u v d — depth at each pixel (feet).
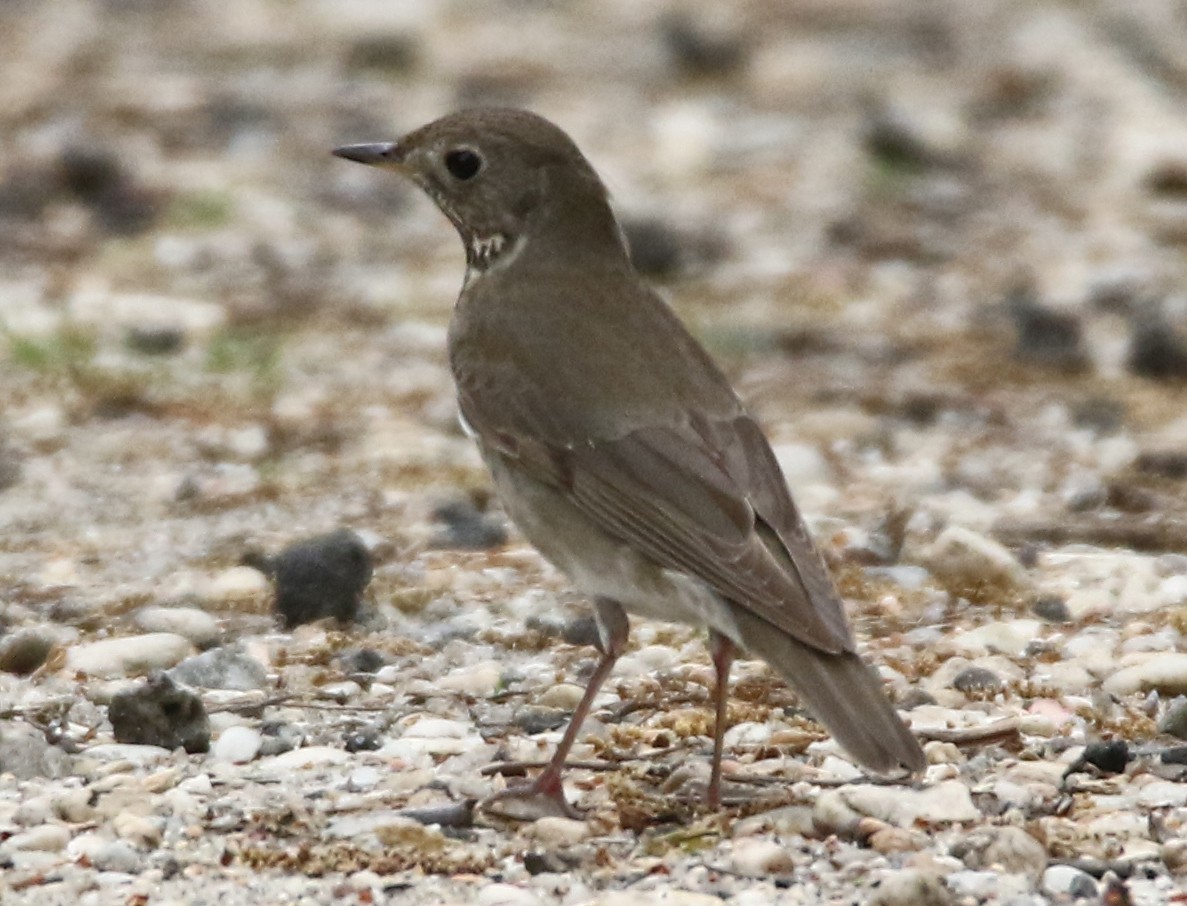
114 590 46.11
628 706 38.37
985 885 30.71
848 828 32.65
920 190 87.04
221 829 32.86
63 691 39.60
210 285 73.56
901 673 40.22
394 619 44.45
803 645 33.06
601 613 35.53
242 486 54.24
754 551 33.76
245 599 45.16
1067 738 36.45
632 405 35.96
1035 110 101.55
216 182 84.79
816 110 101.09
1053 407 62.34
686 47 107.55
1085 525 50.60
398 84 104.42
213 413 60.64
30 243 76.84
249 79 103.45
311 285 73.67
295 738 36.99
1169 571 46.96
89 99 97.35
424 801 33.99
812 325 69.67
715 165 91.15
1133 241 80.18
